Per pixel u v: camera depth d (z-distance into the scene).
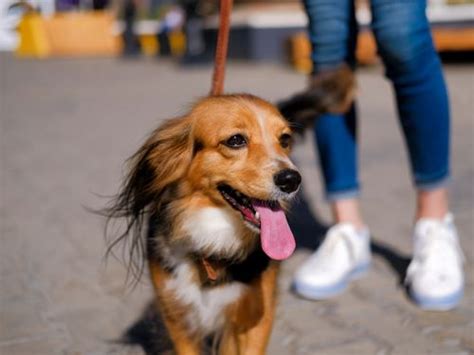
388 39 2.93
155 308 3.10
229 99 2.72
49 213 4.91
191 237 2.65
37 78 14.85
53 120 9.38
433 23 13.60
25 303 3.33
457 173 5.64
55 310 3.26
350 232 3.42
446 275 3.15
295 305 3.26
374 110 8.89
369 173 5.82
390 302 3.25
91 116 9.61
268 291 2.58
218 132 2.61
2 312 3.22
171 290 2.62
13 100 11.60
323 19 3.19
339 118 3.33
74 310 3.26
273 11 14.95
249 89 10.65
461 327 2.96
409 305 3.21
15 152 7.22
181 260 2.61
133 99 11.11
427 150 3.16
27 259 3.96
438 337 2.88
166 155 2.71
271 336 2.94
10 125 9.07
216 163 2.62
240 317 2.58
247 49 15.15
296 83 11.27
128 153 6.96
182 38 20.23
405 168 5.95
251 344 2.60
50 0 22.75
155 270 2.65
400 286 3.43
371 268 3.67
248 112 2.64
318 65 3.29
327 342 2.88
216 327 2.68
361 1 13.20
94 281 3.61
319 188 5.43
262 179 2.54
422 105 3.05
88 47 21.95
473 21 13.63
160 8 22.70
